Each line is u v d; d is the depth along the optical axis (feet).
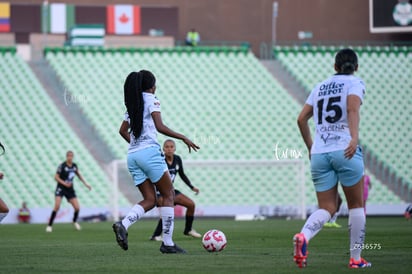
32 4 338.95
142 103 91.20
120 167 288.51
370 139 313.32
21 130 295.07
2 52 322.34
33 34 337.72
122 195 278.67
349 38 362.94
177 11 346.74
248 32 361.92
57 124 299.79
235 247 113.70
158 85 322.75
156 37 344.08
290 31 363.35
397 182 302.45
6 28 336.29
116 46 341.62
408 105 325.83
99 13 342.03
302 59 343.46
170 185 94.53
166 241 98.89
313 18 362.53
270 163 272.92
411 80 334.85
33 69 324.60
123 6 343.46
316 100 75.82
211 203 285.84
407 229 172.24
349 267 77.46
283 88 328.70
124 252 103.50
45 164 283.59
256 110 317.83
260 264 82.33
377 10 309.42
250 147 304.50
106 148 297.12
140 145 91.71
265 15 362.94
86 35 333.01
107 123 305.53
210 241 102.12
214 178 290.97
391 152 310.86
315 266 79.36
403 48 344.28
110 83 320.29
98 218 264.11
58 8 339.98
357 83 74.13
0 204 100.27
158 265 81.61
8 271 76.64
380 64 339.36
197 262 85.15
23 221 260.62
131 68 327.26
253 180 292.20
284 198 290.15
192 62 334.24
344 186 74.74
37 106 305.12
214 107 317.42
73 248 114.52
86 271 75.92
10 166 280.92
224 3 360.89
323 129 74.79
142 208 91.61
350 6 362.94
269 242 126.82
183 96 320.29
